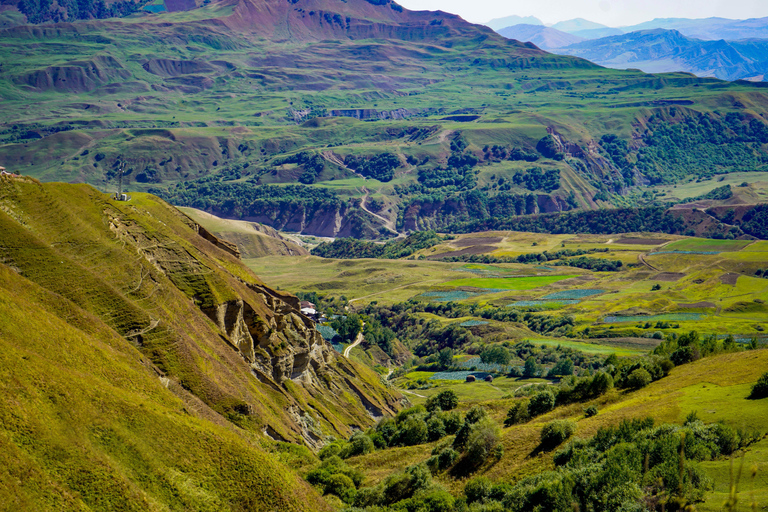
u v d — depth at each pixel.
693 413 64.88
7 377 57.31
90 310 85.19
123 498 55.56
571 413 82.56
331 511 68.75
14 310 67.31
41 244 89.44
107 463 57.53
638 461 55.66
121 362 76.31
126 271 97.19
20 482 51.22
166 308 95.81
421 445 92.56
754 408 63.38
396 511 67.38
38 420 56.25
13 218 93.12
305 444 99.38
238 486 64.25
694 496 48.62
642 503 50.19
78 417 59.78
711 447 56.66
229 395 88.88
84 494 54.16
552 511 56.22
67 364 66.88
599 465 58.50
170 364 86.31
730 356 85.19
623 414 73.88
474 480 69.44
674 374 85.38
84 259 94.81
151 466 60.84
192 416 72.69
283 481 67.00
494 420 92.19
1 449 51.88
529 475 68.56
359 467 88.44
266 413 94.75
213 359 94.94
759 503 46.06
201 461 64.62
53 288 84.00
